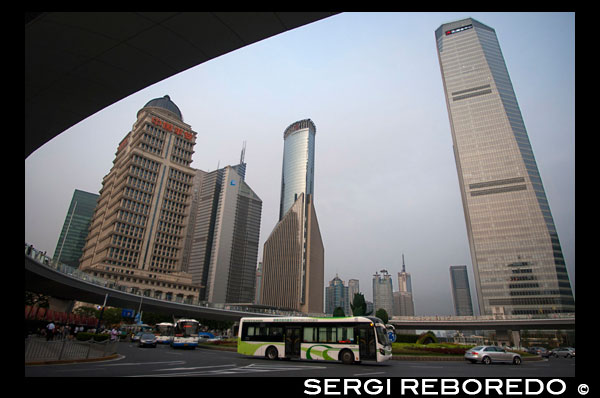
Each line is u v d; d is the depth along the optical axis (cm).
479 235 14412
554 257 12962
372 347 2109
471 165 15462
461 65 17450
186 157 14338
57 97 1419
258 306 10594
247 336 2441
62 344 1748
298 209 19650
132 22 1095
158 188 13250
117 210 12206
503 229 14050
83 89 1391
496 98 15925
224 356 2589
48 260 4522
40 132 1620
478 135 15738
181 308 7456
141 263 12344
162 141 13725
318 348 2212
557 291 12544
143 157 13038
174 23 1106
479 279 13950
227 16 1080
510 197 14288
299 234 18838
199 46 1209
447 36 18575
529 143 15088
